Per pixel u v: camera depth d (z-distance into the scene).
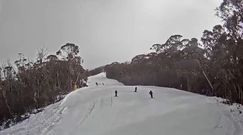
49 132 40.00
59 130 40.12
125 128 36.91
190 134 31.83
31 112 63.94
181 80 87.94
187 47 98.06
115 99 53.16
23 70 91.00
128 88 68.00
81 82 107.88
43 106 67.94
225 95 57.41
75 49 103.88
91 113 45.69
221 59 58.62
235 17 51.22
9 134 46.47
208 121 35.59
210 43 66.19
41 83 84.75
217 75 63.09
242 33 51.88
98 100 53.78
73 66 102.25
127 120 40.69
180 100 50.59
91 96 59.34
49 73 91.50
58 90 85.12
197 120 36.53
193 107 43.31
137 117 41.66
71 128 39.94
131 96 55.19
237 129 31.16
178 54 100.25
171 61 104.12
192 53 90.19
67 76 96.00
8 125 60.31
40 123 47.19
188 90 79.12
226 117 36.31
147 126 36.62
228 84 58.44
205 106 43.22
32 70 90.31
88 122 41.28
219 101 47.62
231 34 52.84
